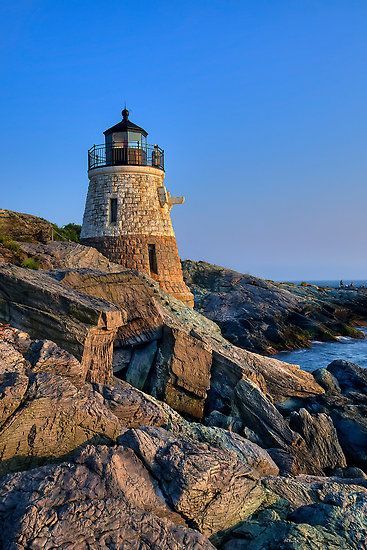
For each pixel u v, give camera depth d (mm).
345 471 15039
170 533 7500
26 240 23312
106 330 13789
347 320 53969
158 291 21375
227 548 8797
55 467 8156
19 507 7137
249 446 12492
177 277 27000
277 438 15102
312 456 15125
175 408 16375
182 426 12633
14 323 13898
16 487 7609
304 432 15836
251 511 9711
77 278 16484
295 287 63500
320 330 45031
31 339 12773
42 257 21203
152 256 26016
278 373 19969
